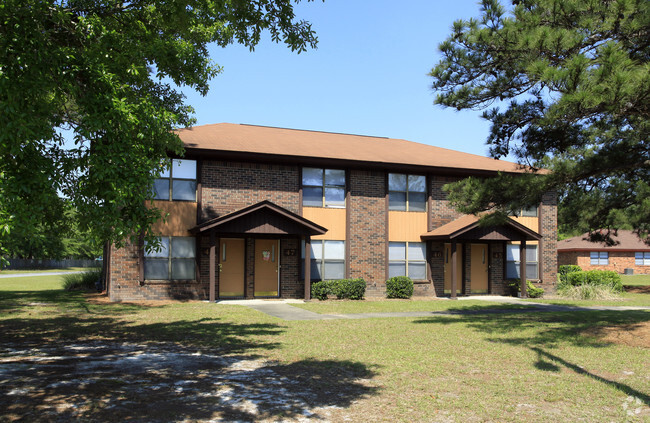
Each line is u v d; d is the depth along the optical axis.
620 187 15.30
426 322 13.64
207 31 12.97
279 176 19.91
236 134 22.11
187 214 18.69
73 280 24.98
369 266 20.95
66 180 7.36
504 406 6.18
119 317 14.11
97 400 6.17
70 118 9.43
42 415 5.57
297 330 12.05
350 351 9.54
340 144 23.55
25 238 6.71
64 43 8.34
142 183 7.12
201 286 18.70
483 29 11.11
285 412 5.86
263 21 8.85
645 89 8.80
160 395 6.47
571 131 12.29
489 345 10.21
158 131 8.17
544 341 10.72
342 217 20.80
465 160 23.89
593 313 16.14
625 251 47.44
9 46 6.43
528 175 12.85
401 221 21.69
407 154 23.33
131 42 9.09
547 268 23.62
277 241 19.97
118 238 7.51
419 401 6.35
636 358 8.99
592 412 5.98
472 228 20.47
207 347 9.89
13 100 6.16
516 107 11.75
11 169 6.20
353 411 5.94
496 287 22.91
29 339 10.60
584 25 10.09
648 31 9.98
